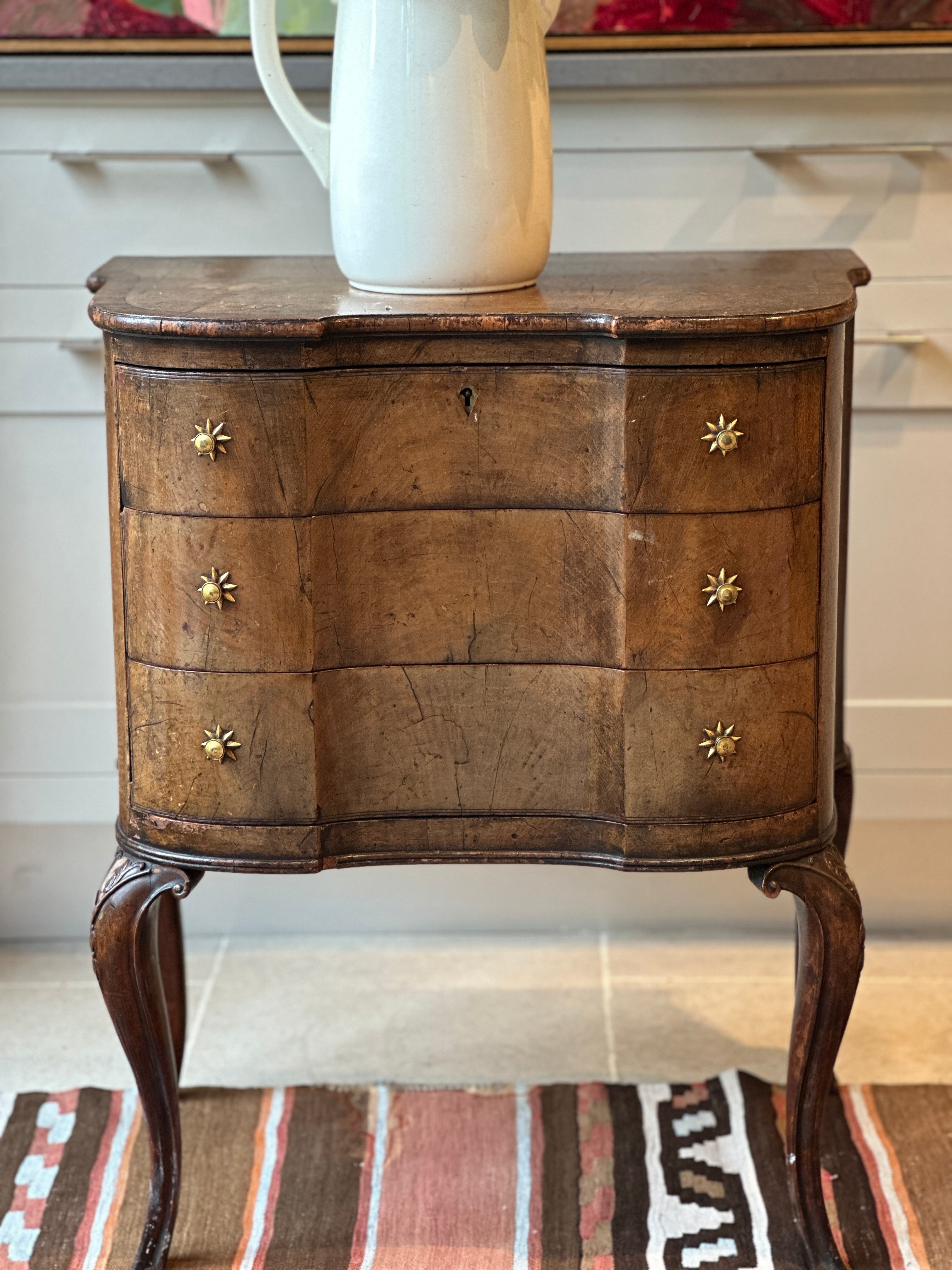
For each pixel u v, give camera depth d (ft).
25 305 5.89
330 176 4.36
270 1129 5.20
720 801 4.11
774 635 4.03
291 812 4.12
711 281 4.47
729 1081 5.41
